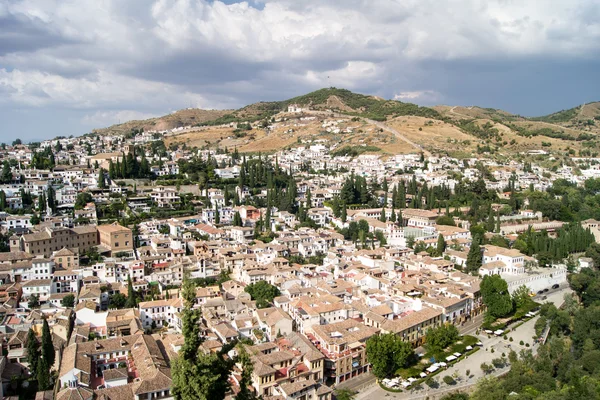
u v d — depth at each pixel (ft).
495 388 496.64
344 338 573.33
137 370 499.10
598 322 645.92
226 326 579.48
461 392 533.55
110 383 483.10
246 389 220.23
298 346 546.26
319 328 585.63
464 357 613.11
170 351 540.93
